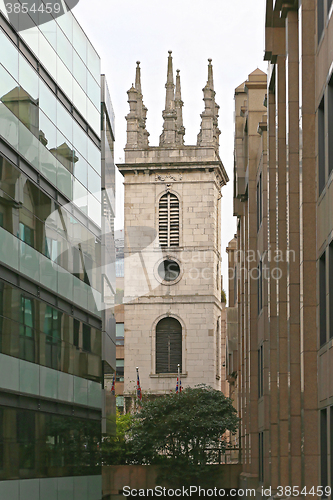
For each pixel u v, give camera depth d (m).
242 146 40.22
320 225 18.44
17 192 23.73
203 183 78.62
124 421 47.66
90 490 30.95
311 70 19.67
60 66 29.28
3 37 22.78
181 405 47.78
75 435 29.28
